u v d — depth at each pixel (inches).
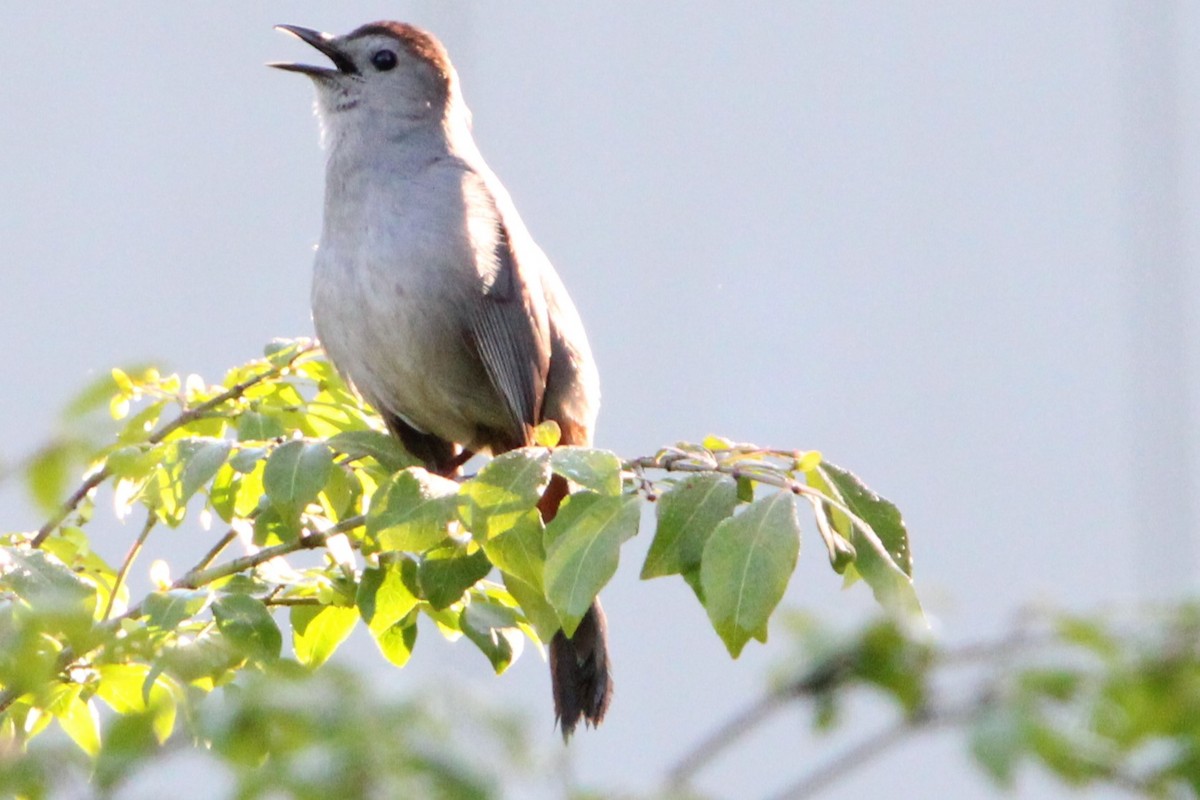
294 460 189.9
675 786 141.1
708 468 185.5
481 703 133.4
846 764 167.5
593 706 241.8
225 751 131.7
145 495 204.8
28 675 150.6
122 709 198.1
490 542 182.1
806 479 187.2
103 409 215.6
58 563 181.8
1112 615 156.6
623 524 171.3
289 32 318.0
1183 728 147.2
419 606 220.1
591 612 243.9
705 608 172.6
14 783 141.8
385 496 184.9
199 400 232.8
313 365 248.4
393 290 284.8
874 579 171.5
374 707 130.6
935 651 165.6
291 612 219.3
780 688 172.9
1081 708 149.1
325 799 124.9
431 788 125.1
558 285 299.0
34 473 170.7
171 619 186.2
